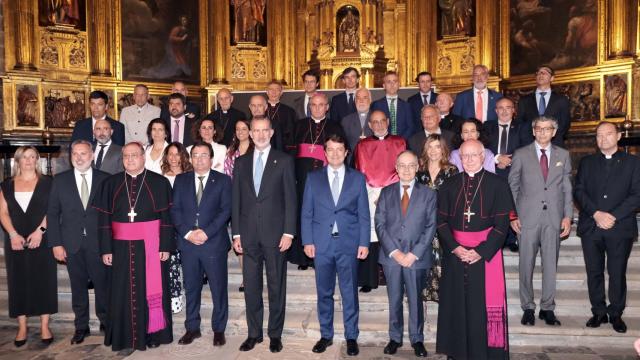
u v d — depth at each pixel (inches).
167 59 475.2
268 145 210.2
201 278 216.2
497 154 257.0
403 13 494.3
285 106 279.6
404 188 199.6
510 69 461.7
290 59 507.2
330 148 199.8
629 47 395.9
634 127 386.6
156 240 210.5
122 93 454.3
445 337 190.4
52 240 213.9
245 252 205.9
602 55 404.5
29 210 218.5
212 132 251.1
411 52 492.1
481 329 184.4
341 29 488.4
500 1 461.4
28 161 220.4
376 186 233.9
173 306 232.4
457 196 191.3
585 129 413.4
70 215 215.6
